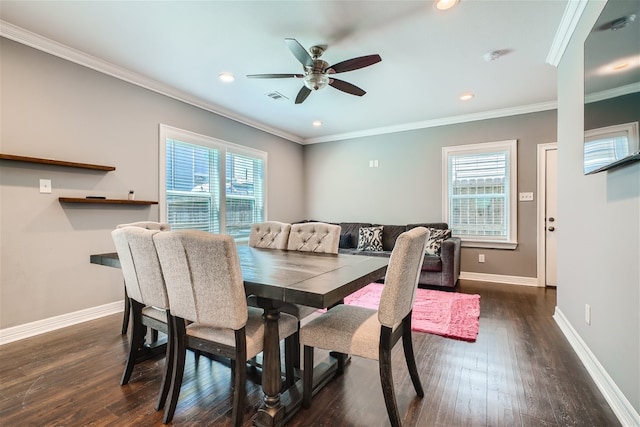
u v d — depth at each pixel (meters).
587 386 1.79
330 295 1.26
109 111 3.02
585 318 2.04
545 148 4.07
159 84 3.40
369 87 3.46
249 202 4.84
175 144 3.69
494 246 4.36
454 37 2.47
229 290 1.34
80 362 2.07
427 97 3.78
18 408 1.59
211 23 2.30
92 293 2.90
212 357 2.19
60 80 2.68
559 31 2.36
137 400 1.67
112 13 2.18
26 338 2.45
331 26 2.33
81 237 2.82
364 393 1.76
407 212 5.03
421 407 1.62
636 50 1.23
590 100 1.77
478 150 4.47
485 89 3.52
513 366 2.02
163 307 1.60
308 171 6.01
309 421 1.52
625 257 1.49
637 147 1.21
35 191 2.54
